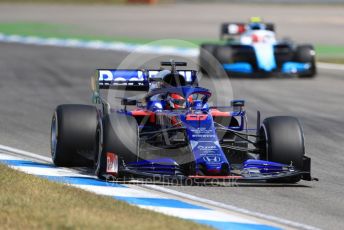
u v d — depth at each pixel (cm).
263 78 8012
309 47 8156
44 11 17412
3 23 14375
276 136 3375
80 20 15288
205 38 12338
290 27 14088
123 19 15588
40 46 10869
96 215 2523
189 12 17212
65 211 2562
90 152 3572
